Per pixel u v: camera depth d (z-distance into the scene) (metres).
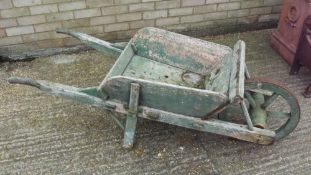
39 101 3.60
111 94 2.87
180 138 3.24
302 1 3.76
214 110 2.77
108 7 4.11
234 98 2.59
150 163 3.02
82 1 3.99
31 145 3.14
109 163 3.01
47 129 3.29
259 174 2.96
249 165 3.03
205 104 2.73
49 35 4.14
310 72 4.07
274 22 4.85
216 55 3.25
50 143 3.16
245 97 3.16
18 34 4.03
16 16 3.89
